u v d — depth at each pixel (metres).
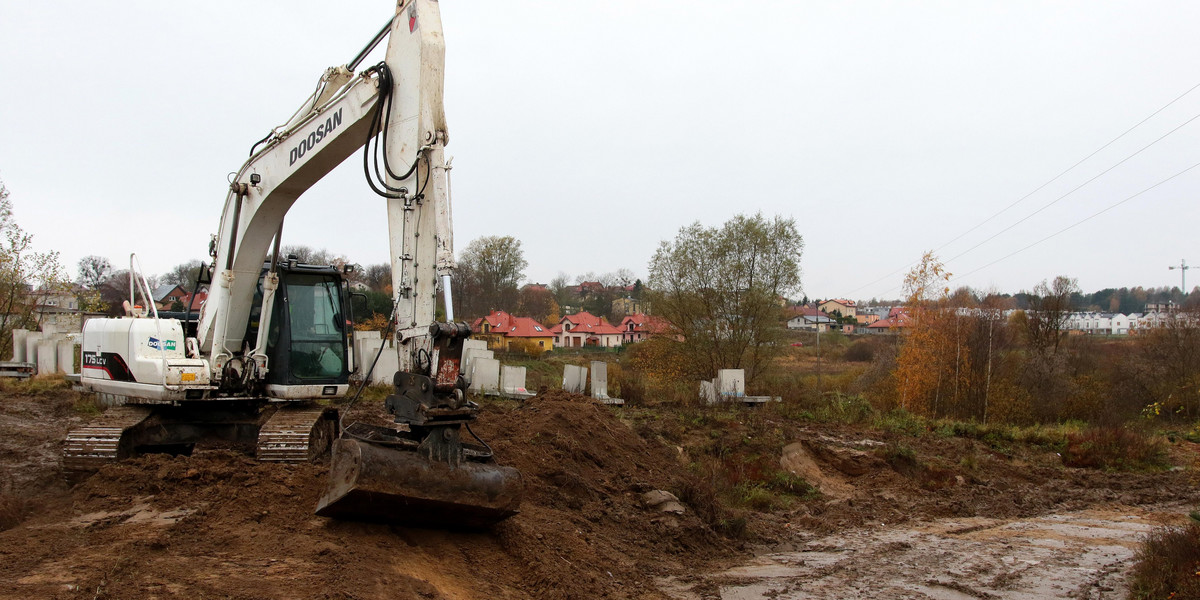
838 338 59.69
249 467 8.49
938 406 30.59
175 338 9.51
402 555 6.67
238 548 6.44
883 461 16.44
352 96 7.87
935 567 10.12
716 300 31.52
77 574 5.60
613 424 14.29
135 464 8.58
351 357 11.11
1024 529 12.77
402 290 7.18
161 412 9.92
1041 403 31.09
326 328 10.33
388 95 7.54
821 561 10.23
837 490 15.25
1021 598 8.93
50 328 24.72
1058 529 12.85
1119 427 20.33
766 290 31.44
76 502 7.90
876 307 106.62
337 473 6.66
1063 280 43.88
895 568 10.01
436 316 7.10
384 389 18.11
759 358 31.53
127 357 9.47
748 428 16.95
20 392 17.44
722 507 11.76
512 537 7.88
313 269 10.27
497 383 19.09
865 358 50.12
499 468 7.22
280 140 8.82
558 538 8.55
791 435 17.09
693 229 32.12
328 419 10.41
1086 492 16.20
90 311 26.67
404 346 7.14
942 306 31.45
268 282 9.71
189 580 5.62
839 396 22.41
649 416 17.36
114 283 41.88
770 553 10.58
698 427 16.86
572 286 112.56
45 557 6.03
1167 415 30.00
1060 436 20.48
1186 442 22.31
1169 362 33.53
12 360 22.19
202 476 8.33
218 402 9.95
